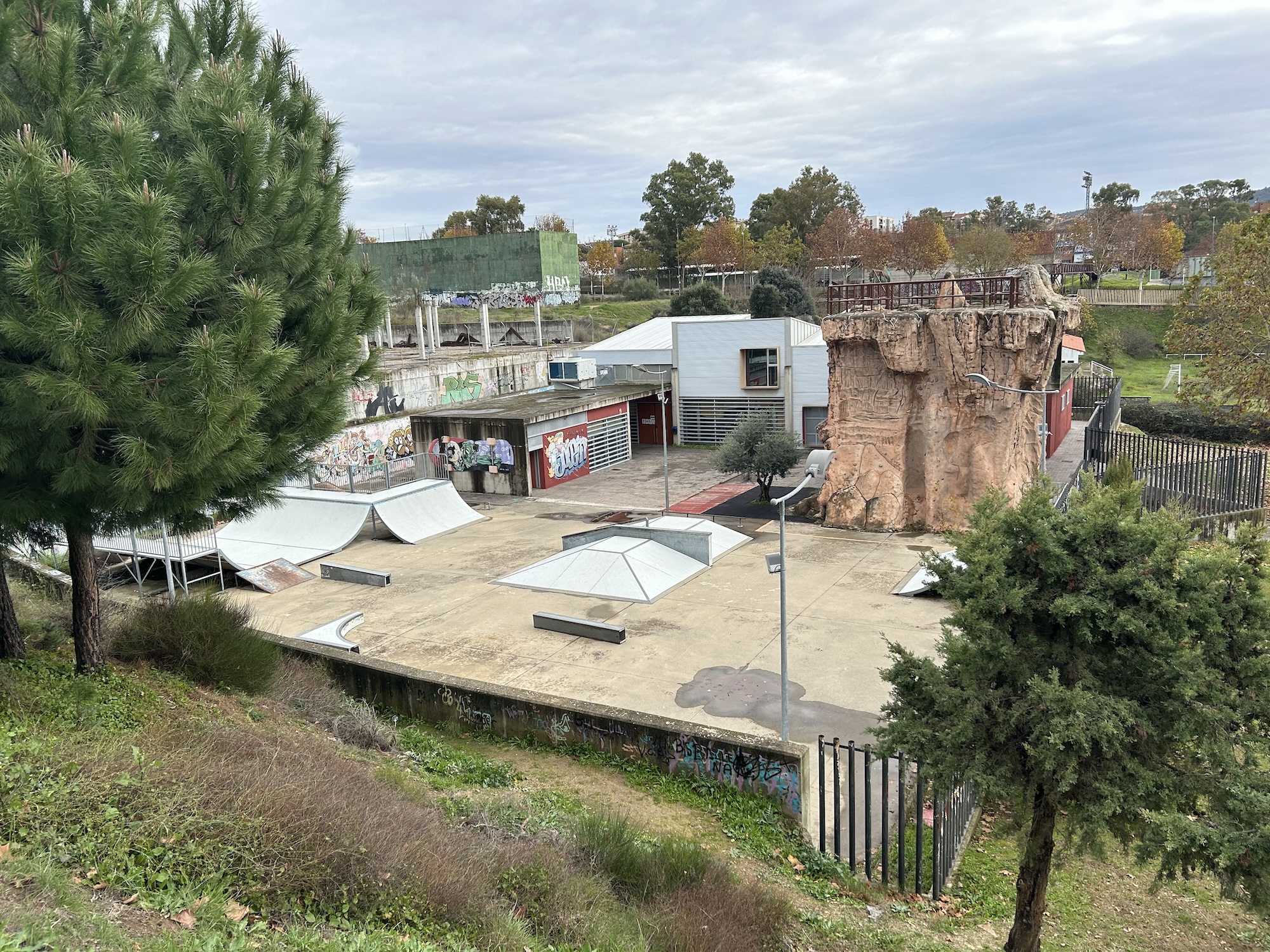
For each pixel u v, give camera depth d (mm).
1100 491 9148
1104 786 8070
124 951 5277
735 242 81188
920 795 10070
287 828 7199
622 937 7559
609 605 22516
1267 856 7359
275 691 14203
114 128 8789
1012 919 10219
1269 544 8344
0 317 8195
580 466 39938
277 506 12773
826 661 18562
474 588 24391
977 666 8805
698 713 16281
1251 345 33406
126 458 9312
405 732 14672
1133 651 8367
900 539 27844
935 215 117062
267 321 9516
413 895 7109
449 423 37719
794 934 8844
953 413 27594
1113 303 74250
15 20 8812
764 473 32875
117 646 13875
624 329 72438
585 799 12242
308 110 12078
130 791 7121
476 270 69625
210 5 11594
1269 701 7953
